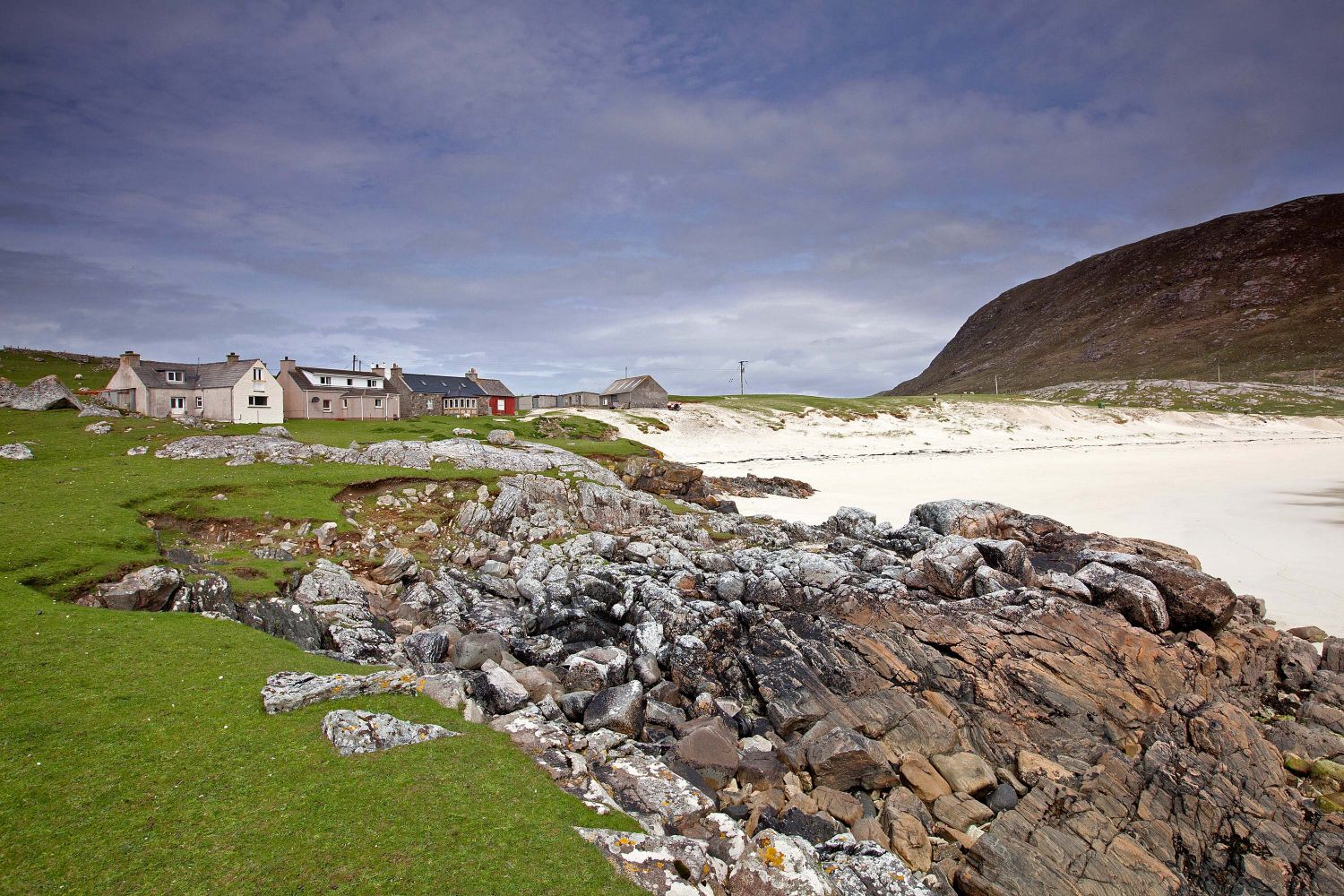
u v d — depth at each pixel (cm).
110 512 2981
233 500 3472
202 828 1150
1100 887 1633
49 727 1425
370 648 2305
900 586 2862
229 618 2209
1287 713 2412
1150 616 2598
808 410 12781
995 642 2536
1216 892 1711
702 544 4297
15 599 2088
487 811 1259
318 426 6944
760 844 1334
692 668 2559
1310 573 3706
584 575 3309
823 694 2375
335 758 1377
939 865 1683
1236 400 16850
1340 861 1738
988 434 12119
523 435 7644
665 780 1591
